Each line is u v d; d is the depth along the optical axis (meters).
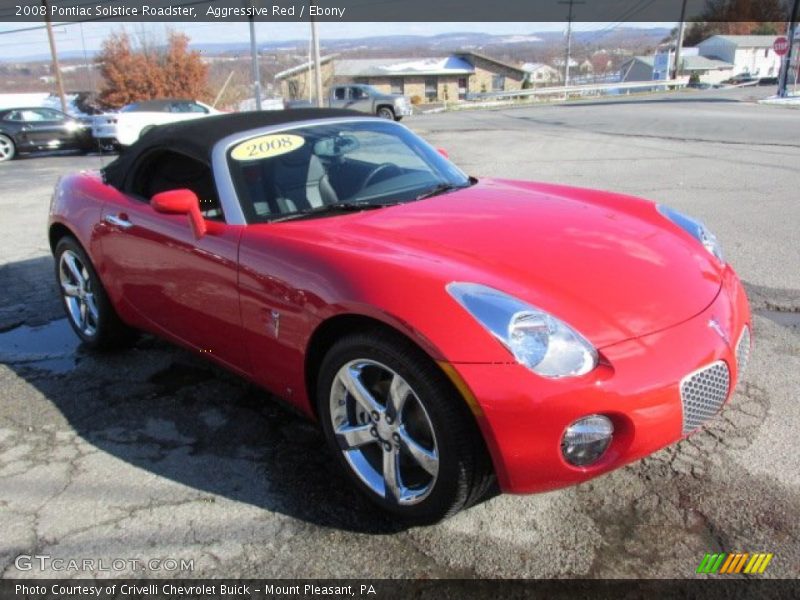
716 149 11.85
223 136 3.23
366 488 2.51
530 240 2.62
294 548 2.34
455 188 3.41
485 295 2.16
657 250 2.67
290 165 3.15
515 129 18.19
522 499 2.54
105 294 3.88
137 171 3.60
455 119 24.78
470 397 2.04
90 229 3.73
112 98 46.03
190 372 3.79
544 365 2.03
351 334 2.35
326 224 2.80
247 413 3.29
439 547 2.31
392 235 2.64
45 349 4.24
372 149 3.50
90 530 2.47
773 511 2.38
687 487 2.53
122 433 3.15
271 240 2.68
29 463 2.93
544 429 2.02
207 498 2.63
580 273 2.40
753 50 75.44
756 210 6.92
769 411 3.01
